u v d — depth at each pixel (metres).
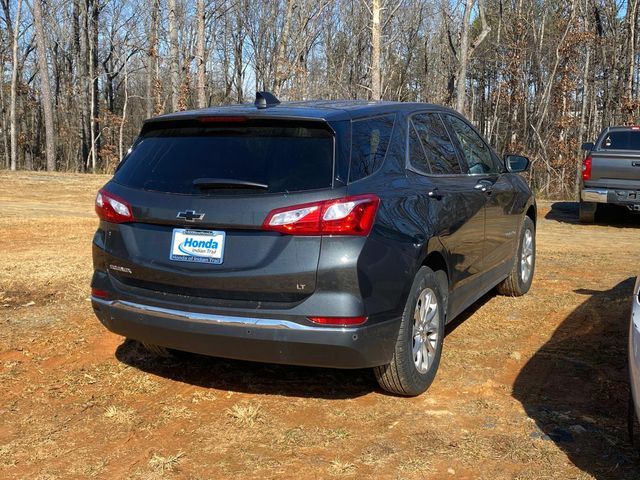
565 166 24.36
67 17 46.28
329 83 40.84
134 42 44.72
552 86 32.78
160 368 4.43
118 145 45.06
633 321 3.02
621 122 26.69
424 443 3.38
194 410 3.79
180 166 3.70
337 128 3.54
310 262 3.30
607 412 3.75
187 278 3.50
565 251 9.16
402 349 3.69
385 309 3.47
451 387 4.12
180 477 3.05
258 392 4.04
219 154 3.64
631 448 3.31
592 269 7.74
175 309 3.56
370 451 3.29
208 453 3.28
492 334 5.18
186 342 3.58
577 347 4.86
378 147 3.84
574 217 14.21
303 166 3.44
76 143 43.34
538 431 3.51
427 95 38.91
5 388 4.07
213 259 3.45
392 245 3.53
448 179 4.52
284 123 3.58
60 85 46.56
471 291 4.86
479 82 43.56
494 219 5.23
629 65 27.50
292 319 3.32
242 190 3.46
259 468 3.12
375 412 3.75
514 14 34.56
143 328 3.69
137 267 3.67
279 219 3.31
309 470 3.10
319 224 3.29
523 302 6.15
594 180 12.20
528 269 6.46
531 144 32.06
